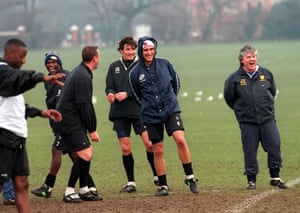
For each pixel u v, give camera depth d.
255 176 43.69
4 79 32.75
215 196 40.88
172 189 44.78
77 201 40.72
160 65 42.44
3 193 41.31
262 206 37.91
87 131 42.38
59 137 42.72
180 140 41.91
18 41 34.12
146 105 42.03
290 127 76.50
